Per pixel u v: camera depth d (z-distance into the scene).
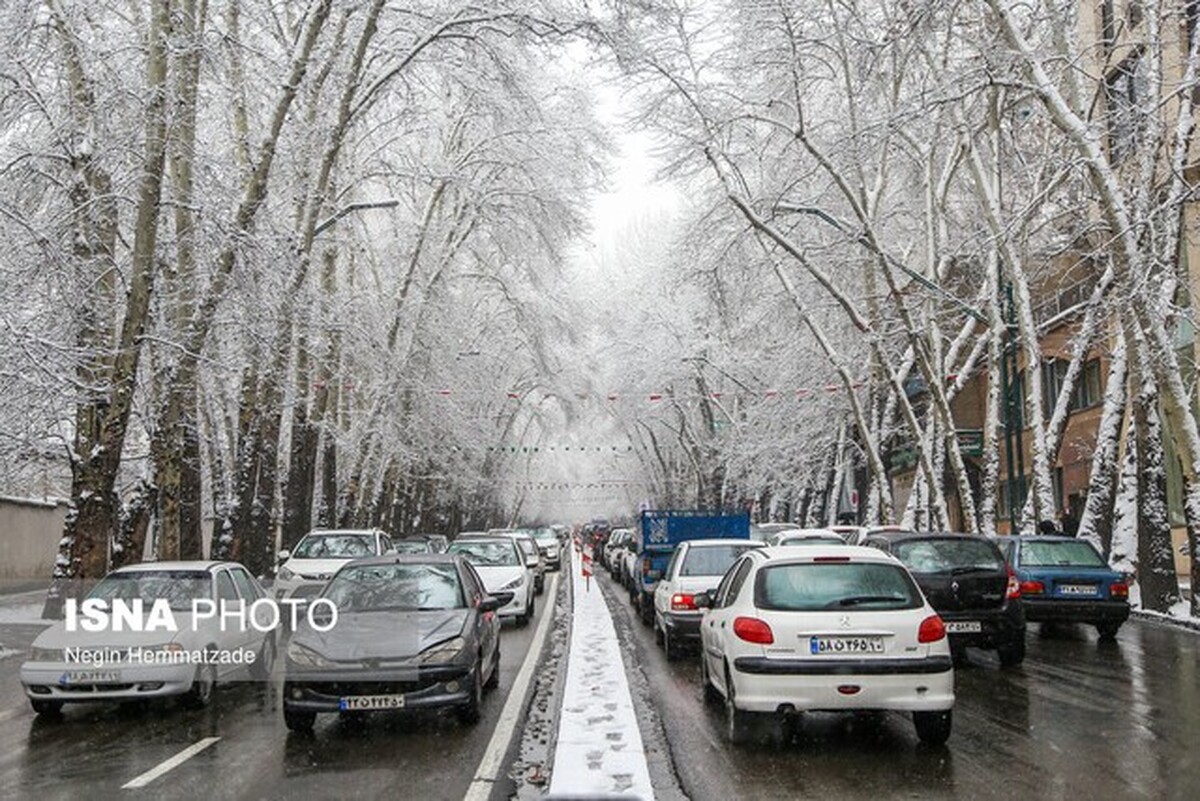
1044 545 17.23
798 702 8.85
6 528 28.83
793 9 26.92
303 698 9.85
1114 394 24.64
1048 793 7.48
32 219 17.77
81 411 18.48
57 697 10.73
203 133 26.88
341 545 21.58
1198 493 18.69
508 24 24.59
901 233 34.84
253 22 24.97
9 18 17.77
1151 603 21.22
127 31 20.77
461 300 43.84
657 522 26.61
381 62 27.36
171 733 10.20
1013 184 28.52
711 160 27.77
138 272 17.98
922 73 28.31
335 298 30.06
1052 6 21.47
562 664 15.23
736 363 45.44
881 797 7.46
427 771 8.51
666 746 9.28
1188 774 7.97
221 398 29.47
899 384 28.00
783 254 33.47
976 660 14.67
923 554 13.86
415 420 40.47
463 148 37.41
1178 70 23.28
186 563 13.07
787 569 9.46
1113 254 19.94
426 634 10.25
